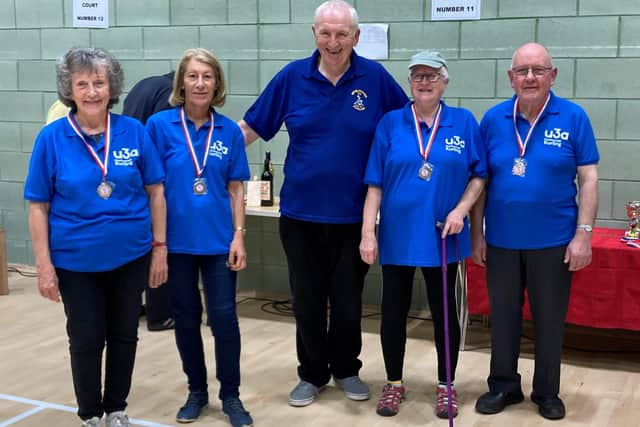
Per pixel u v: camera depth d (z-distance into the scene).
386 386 3.25
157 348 4.08
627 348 4.07
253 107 3.21
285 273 5.09
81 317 2.65
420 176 2.96
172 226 2.89
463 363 3.82
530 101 2.93
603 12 4.11
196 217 2.88
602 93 4.18
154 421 3.13
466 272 3.98
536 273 3.07
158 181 2.76
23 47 5.70
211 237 2.90
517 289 3.14
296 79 3.09
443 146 2.97
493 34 4.36
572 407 3.27
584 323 3.75
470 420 3.12
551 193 2.98
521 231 3.03
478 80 4.43
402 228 3.00
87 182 2.56
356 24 2.96
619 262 3.65
